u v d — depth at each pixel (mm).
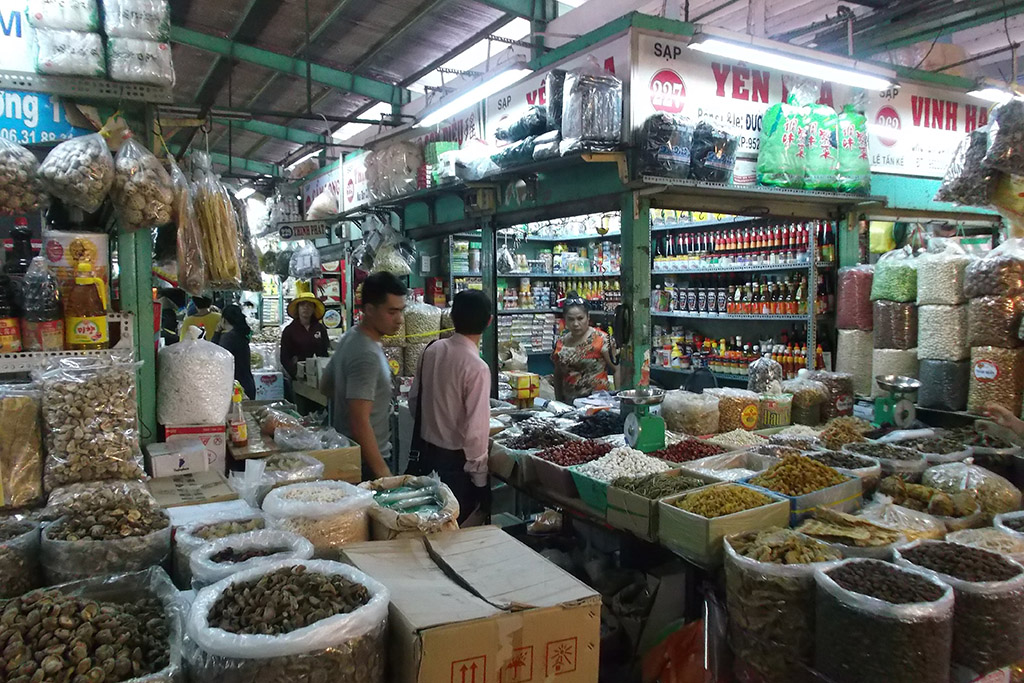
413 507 2012
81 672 1166
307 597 1331
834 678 1741
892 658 1633
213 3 5371
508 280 6848
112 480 2164
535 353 6664
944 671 1663
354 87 6711
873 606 1659
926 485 2650
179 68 6828
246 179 8438
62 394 2119
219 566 1489
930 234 4910
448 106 4531
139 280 2598
